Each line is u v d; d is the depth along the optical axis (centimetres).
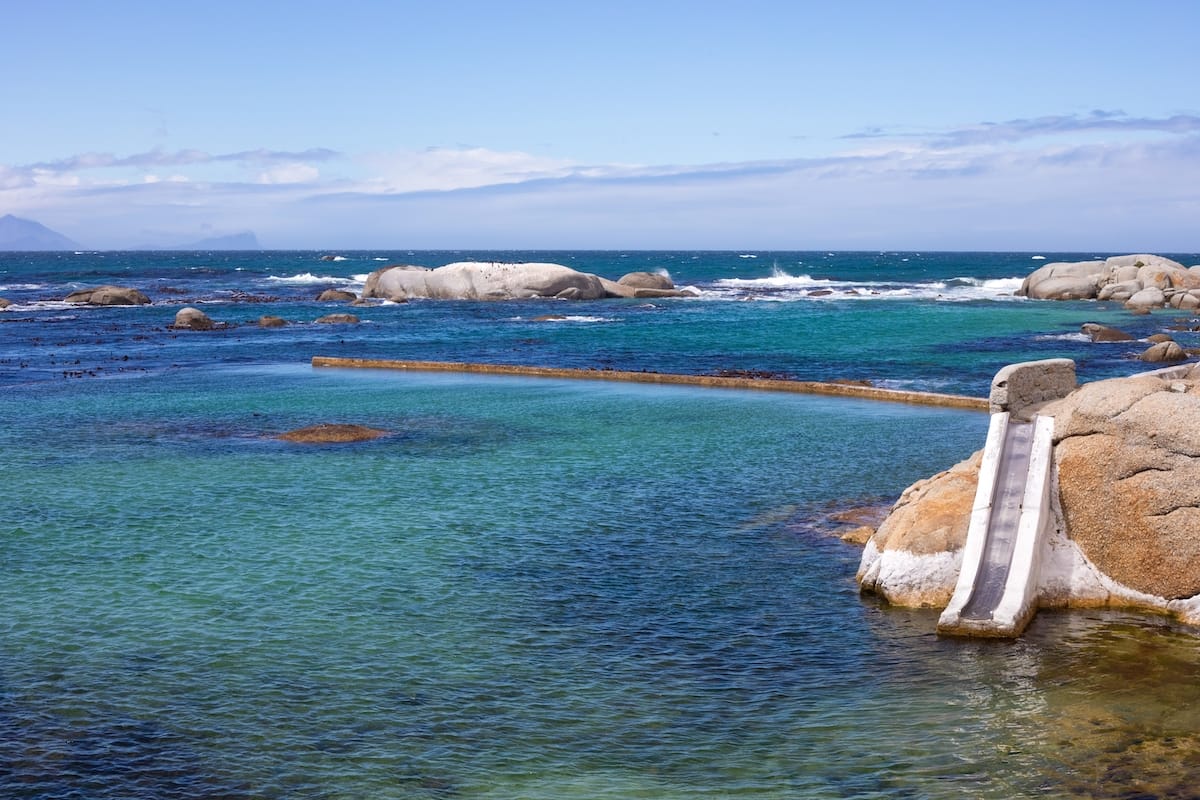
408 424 3005
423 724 1101
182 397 3622
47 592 1502
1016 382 1589
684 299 9362
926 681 1214
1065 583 1463
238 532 1825
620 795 964
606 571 1612
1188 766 1010
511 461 2442
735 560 1669
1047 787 976
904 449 2559
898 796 962
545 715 1125
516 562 1656
